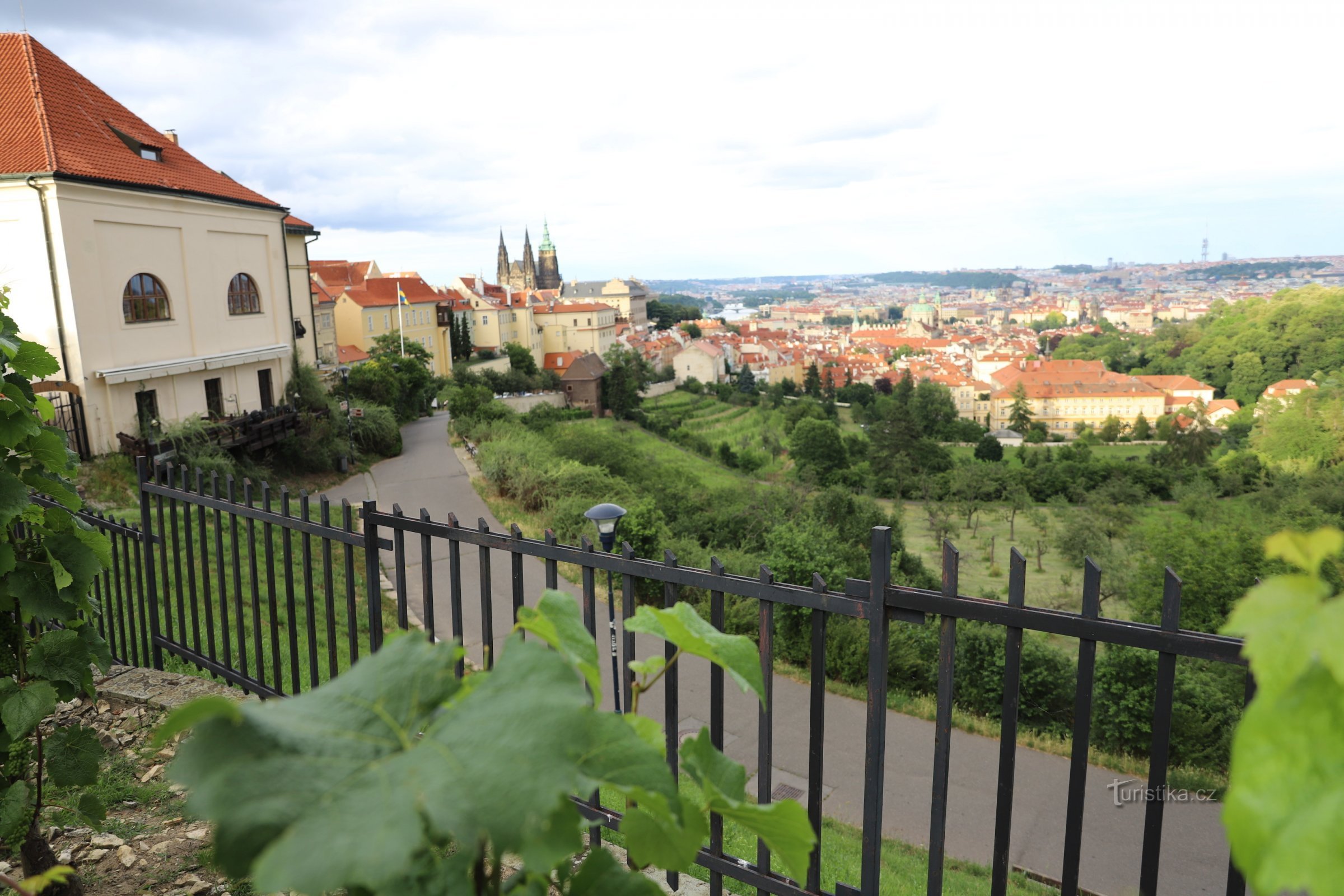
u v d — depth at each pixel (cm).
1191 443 11100
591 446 3881
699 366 15488
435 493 2986
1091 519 5012
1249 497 7794
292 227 3875
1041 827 1176
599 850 96
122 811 368
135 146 2630
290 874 56
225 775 62
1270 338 16825
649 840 108
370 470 3391
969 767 1375
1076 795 218
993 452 11462
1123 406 15862
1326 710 50
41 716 262
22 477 282
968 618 224
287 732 68
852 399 16162
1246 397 16200
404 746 70
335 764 66
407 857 58
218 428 2561
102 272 2306
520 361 10388
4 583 273
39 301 2198
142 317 2472
